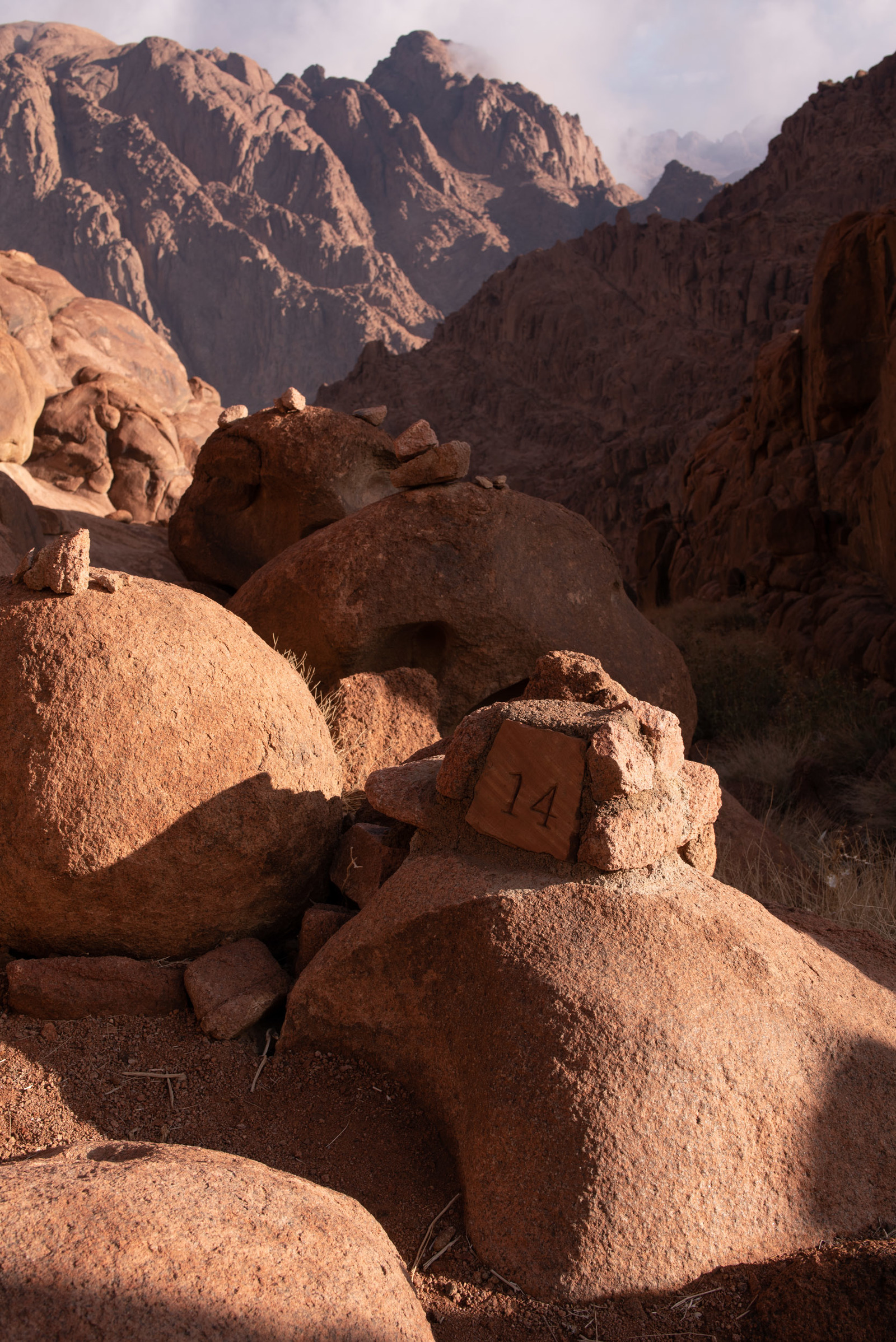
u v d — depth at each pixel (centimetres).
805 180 8750
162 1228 170
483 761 292
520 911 260
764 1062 238
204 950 322
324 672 480
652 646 541
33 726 288
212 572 779
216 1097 267
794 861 496
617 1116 221
